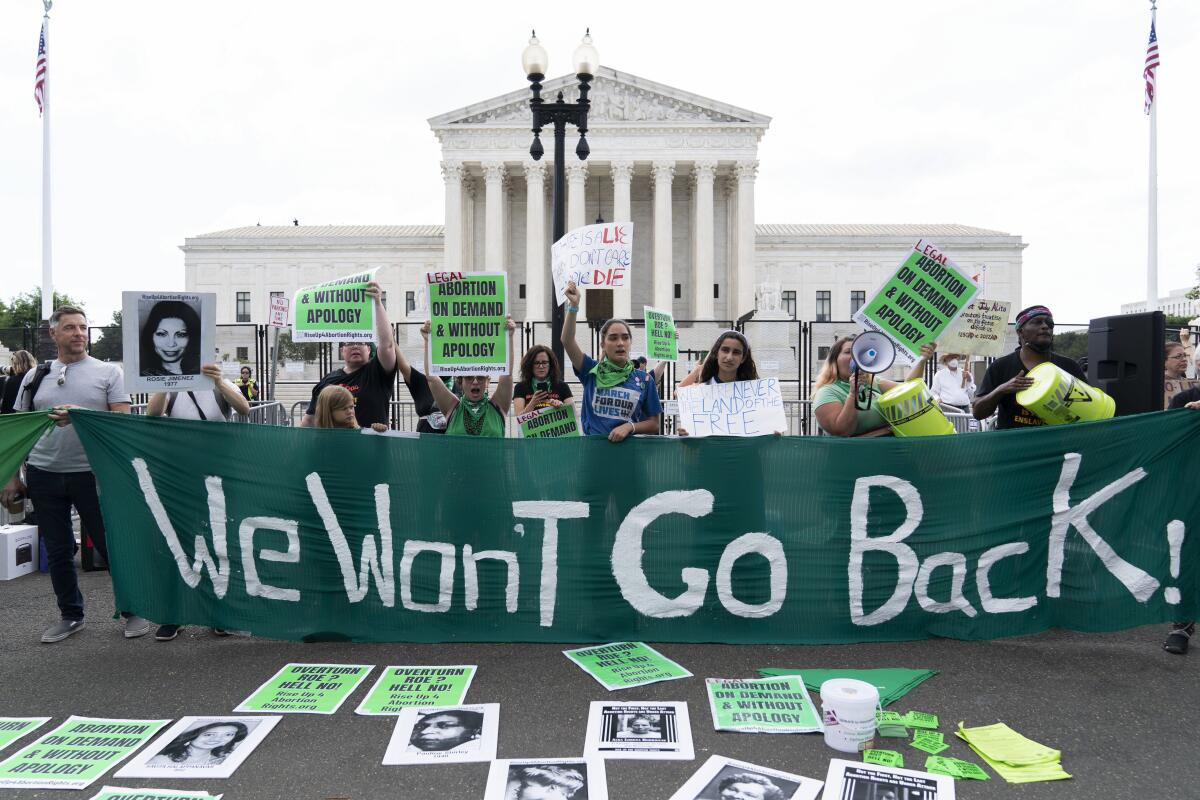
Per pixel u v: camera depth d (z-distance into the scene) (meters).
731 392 5.54
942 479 4.92
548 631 4.95
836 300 58.59
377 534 4.96
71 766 3.42
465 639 4.94
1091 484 4.92
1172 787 3.28
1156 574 4.89
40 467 5.08
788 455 4.92
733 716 3.88
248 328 19.16
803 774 3.37
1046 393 5.03
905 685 4.25
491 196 45.72
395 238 56.53
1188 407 4.89
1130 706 4.04
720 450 4.93
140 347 4.87
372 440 4.95
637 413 5.68
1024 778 3.33
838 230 62.78
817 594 4.93
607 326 5.63
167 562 4.96
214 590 4.96
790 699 4.07
